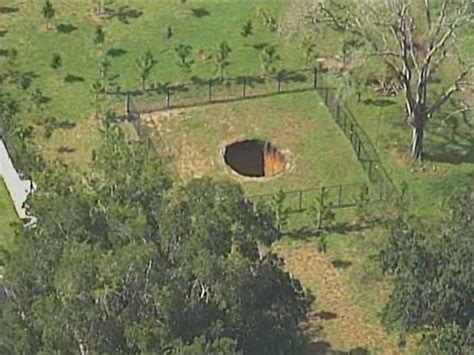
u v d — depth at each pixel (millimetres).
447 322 56375
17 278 51750
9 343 50094
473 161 79062
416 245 56781
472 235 56500
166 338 49656
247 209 54469
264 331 53469
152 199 53312
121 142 61031
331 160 78812
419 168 78312
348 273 70562
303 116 82500
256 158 81000
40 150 79062
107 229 52094
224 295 51781
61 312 48812
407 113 79312
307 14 78500
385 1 73562
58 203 52750
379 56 78438
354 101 83250
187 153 79250
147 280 50062
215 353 49281
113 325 49656
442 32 78688
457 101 83375
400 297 56938
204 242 51500
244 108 83188
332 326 67438
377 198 74812
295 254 71875
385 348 66062
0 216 74312
